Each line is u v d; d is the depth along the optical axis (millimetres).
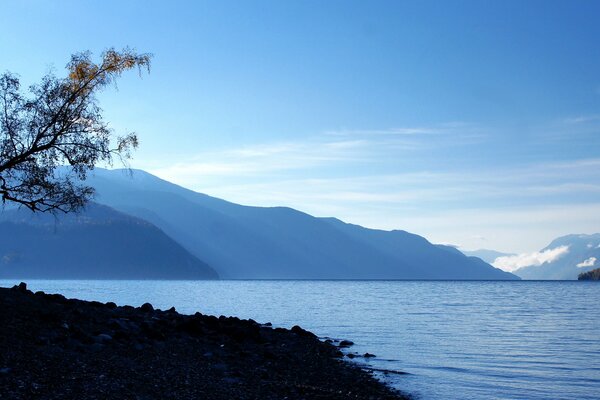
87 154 30344
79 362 23047
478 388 29891
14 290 32250
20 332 24984
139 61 32156
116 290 181125
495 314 90438
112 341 28516
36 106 29156
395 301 134250
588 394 28688
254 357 33438
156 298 127312
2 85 28750
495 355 42781
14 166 28531
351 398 25109
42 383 19266
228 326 40969
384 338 53969
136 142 31906
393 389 28859
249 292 185875
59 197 30359
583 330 63594
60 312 31234
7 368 19938
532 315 88750
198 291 188750
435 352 44312
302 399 23750
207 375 25766
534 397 27906
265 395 23469
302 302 122562
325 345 45062
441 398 27344
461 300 144500
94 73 31172
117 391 19859
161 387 21781
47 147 28812
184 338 35031
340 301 130500
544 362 39438
